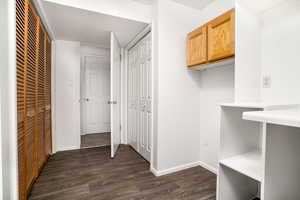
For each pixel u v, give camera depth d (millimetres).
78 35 2480
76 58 2771
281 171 911
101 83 4129
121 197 1465
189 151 2098
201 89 2146
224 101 1796
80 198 1447
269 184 863
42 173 1916
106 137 3670
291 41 1191
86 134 3973
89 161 2293
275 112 844
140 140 2582
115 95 2605
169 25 1911
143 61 2453
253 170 1038
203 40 1699
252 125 1405
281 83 1252
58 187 1620
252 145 1419
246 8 1280
